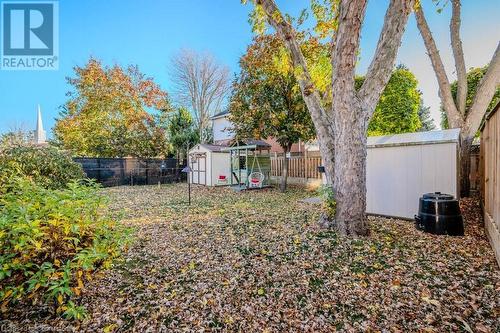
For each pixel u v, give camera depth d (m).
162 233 4.80
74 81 17.19
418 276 2.84
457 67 6.77
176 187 13.66
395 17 3.97
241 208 7.20
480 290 2.51
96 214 2.71
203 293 2.66
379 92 4.15
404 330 2.03
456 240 3.92
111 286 2.82
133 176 15.05
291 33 4.75
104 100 17.14
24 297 2.31
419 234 4.25
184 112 20.67
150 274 3.11
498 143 3.44
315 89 4.82
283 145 10.51
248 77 10.19
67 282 2.11
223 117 21.50
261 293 2.63
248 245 4.03
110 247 2.59
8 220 1.97
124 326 2.16
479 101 6.30
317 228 4.66
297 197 9.06
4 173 5.11
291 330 2.09
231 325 2.17
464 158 6.55
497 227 3.37
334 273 3.00
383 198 5.70
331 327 2.10
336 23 4.38
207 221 5.70
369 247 3.70
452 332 1.99
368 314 2.25
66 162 7.19
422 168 5.15
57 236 2.22
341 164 4.21
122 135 16.80
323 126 4.68
